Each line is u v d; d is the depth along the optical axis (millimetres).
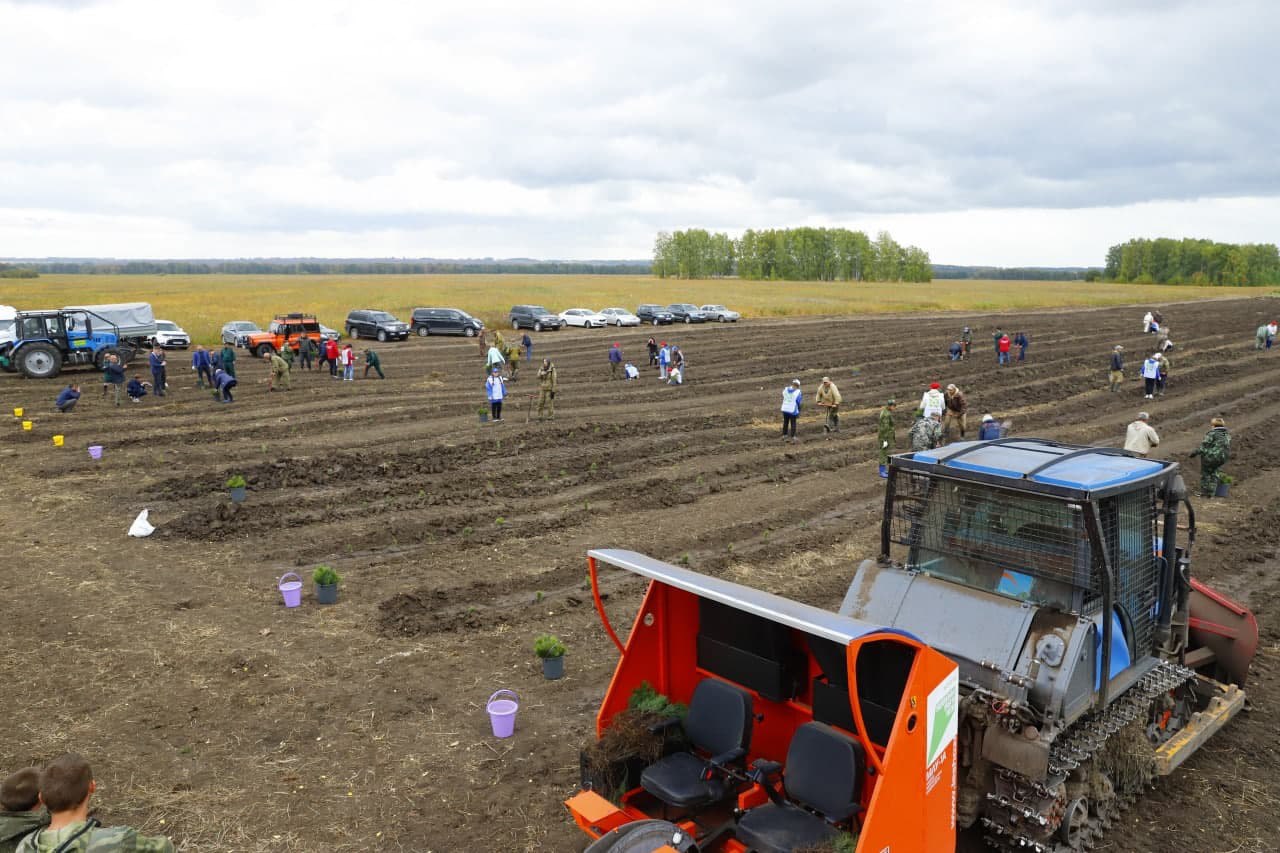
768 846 4344
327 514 14188
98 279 166625
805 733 4750
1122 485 5586
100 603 10484
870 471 17516
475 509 14625
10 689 8258
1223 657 7531
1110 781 6000
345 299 81375
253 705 7980
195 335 47594
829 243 176125
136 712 7836
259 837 6000
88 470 17234
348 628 9805
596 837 4832
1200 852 5781
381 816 6277
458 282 134125
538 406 25328
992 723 5250
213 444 19828
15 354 30844
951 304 76375
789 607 4566
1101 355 37312
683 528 13617
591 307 75750
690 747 5461
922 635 5898
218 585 11148
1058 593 5621
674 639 5734
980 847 5715
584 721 7730
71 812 3662
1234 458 18359
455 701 8102
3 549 12523
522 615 10180
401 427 22016
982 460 6074
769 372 33156
